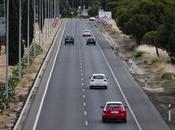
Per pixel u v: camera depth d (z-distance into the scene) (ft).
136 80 443.32
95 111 307.37
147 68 513.45
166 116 291.58
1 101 293.43
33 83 384.06
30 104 327.67
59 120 278.26
